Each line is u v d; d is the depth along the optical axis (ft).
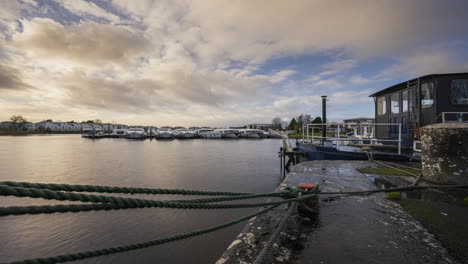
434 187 13.55
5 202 34.12
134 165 75.46
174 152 119.96
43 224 25.50
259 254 6.59
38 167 72.64
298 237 8.04
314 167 22.09
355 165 23.25
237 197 7.27
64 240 22.18
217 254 19.01
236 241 7.86
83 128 587.27
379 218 9.59
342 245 7.46
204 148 145.79
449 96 26.40
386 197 12.42
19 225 25.14
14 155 105.81
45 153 116.16
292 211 9.57
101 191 4.01
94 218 26.71
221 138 273.75
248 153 112.78
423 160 15.78
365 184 15.39
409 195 12.66
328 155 29.94
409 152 28.48
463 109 25.84
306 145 35.47
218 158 92.94
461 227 8.59
